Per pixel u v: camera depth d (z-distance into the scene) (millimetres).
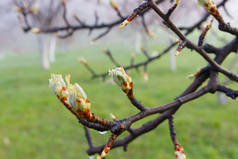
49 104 9586
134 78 12750
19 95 11398
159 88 10648
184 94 1311
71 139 6570
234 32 919
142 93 10086
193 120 7043
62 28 2578
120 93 10219
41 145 6391
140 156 5656
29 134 7082
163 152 5699
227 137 6070
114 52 23250
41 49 19922
